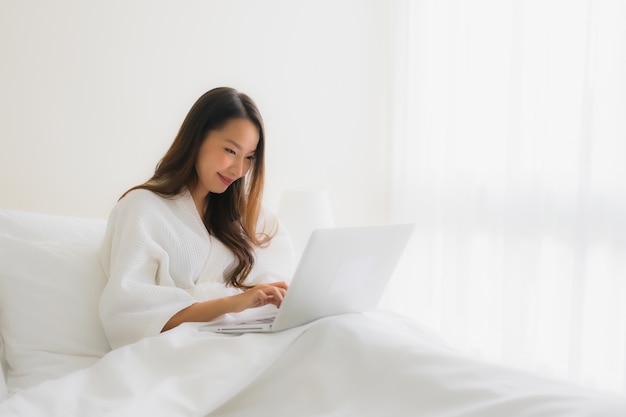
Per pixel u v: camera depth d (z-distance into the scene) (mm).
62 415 857
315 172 2783
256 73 2543
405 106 2904
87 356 1269
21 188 1970
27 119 1970
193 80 2354
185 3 2309
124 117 2178
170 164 1465
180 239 1392
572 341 2174
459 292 2645
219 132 1412
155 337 1099
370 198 2990
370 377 973
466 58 2604
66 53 2037
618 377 2068
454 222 2691
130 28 2176
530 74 2346
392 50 2975
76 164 2076
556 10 2232
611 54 2068
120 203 1396
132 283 1255
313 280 1114
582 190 2137
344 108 2854
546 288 2305
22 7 1939
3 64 1916
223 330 1200
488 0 2514
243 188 1541
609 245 2094
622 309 2061
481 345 2564
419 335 1347
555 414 764
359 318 1144
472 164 2596
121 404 895
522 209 2375
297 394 1017
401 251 1328
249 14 2500
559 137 2240
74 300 1320
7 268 1318
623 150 2045
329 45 2775
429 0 2793
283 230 1683
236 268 1507
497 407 810
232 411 1038
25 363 1202
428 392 898
